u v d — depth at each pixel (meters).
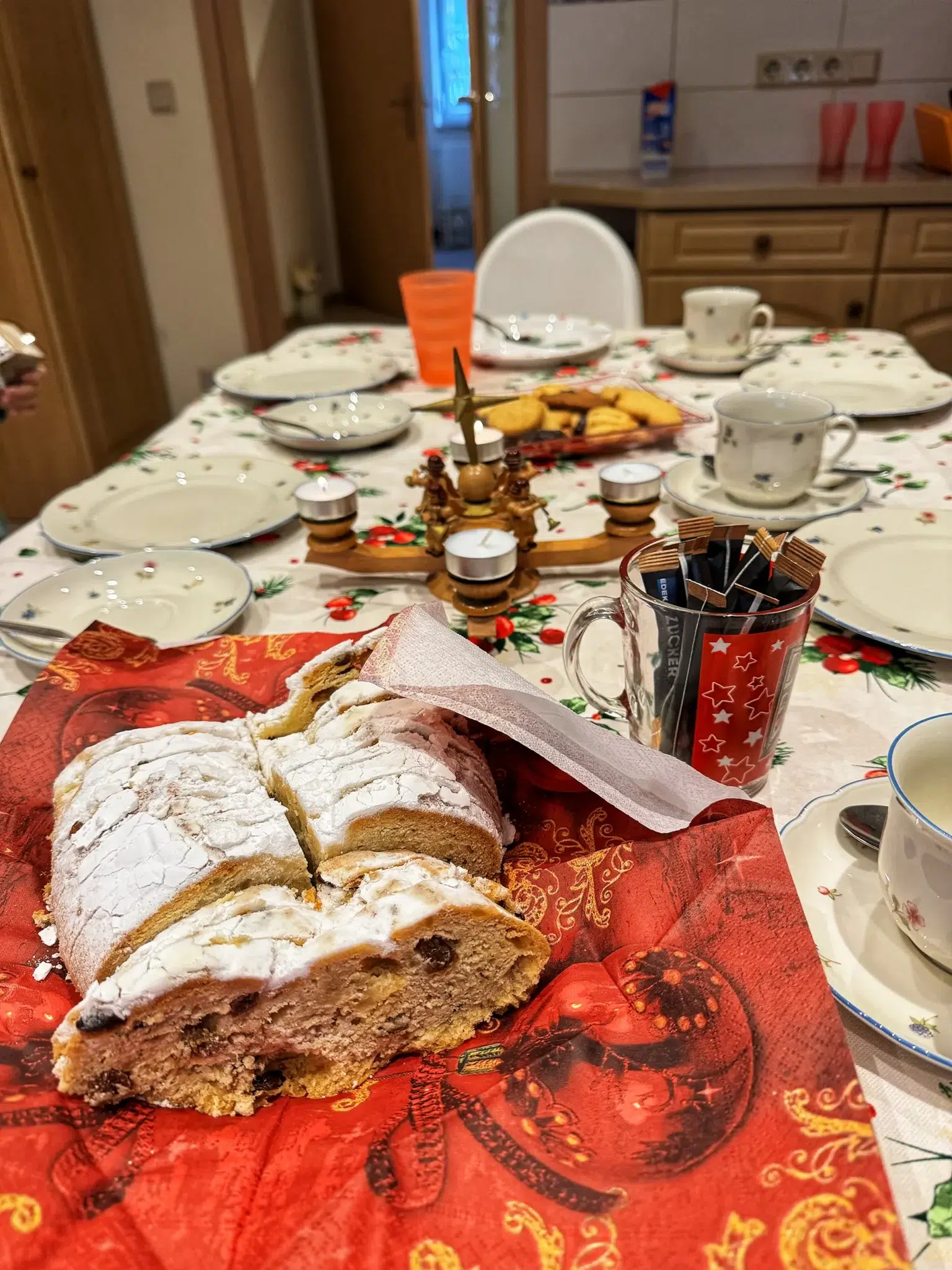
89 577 0.83
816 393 1.25
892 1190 0.34
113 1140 0.36
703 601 0.53
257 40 3.43
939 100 2.49
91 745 0.56
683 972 0.38
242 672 0.63
